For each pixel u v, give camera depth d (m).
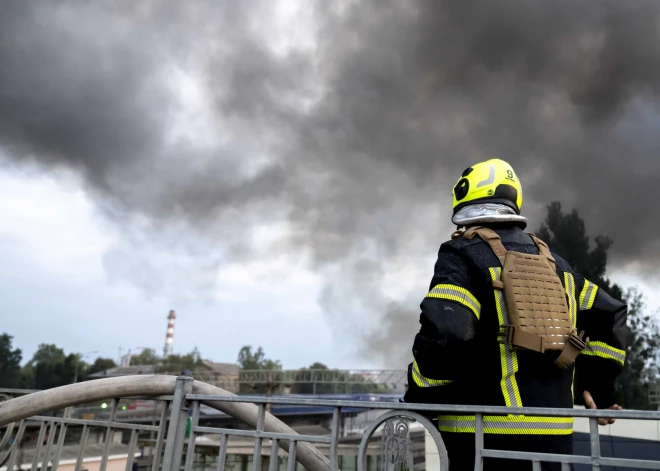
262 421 1.99
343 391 38.06
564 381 1.75
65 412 2.76
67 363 99.75
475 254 1.81
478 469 1.55
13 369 99.00
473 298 1.73
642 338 39.28
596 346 1.94
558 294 1.79
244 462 12.86
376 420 1.73
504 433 1.64
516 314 1.69
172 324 108.12
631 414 1.37
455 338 1.60
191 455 2.12
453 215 2.12
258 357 111.44
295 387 39.59
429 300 1.72
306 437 1.85
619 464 1.36
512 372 1.70
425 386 1.71
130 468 2.38
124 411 29.12
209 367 70.62
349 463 9.62
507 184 2.04
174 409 2.25
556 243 38.31
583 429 9.45
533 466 1.49
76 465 2.47
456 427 1.73
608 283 37.19
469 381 1.77
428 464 12.18
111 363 102.12
